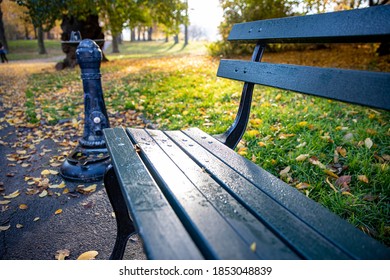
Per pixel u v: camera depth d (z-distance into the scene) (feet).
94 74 8.23
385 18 3.10
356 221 5.15
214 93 15.42
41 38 97.86
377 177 6.11
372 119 9.41
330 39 3.81
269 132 9.10
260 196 3.17
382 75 3.01
